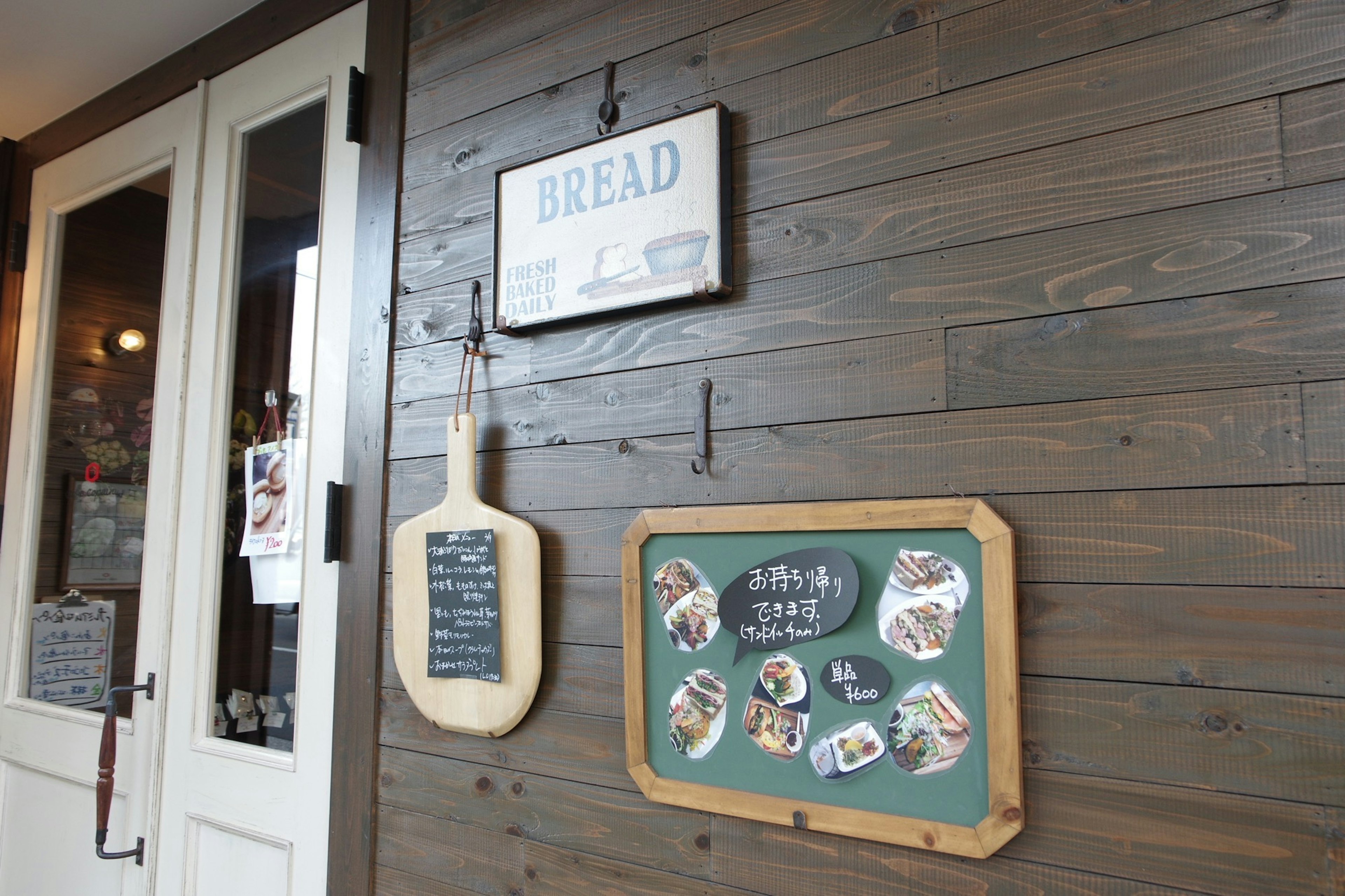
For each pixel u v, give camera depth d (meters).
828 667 1.03
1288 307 0.82
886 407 1.03
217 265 1.94
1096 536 0.90
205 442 1.89
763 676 1.07
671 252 1.20
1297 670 0.79
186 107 2.07
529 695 1.27
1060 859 0.88
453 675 1.35
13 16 1.97
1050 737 0.90
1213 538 0.84
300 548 1.67
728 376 1.16
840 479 1.06
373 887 1.44
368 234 1.64
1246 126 0.86
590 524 1.26
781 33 1.17
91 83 2.26
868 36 1.10
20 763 2.20
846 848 1.01
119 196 2.23
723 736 1.09
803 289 1.11
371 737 1.47
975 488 0.97
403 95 1.63
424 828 1.39
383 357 1.57
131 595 2.02
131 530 2.04
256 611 1.75
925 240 1.03
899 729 0.97
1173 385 0.87
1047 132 0.97
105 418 2.16
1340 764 0.76
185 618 1.87
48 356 2.35
